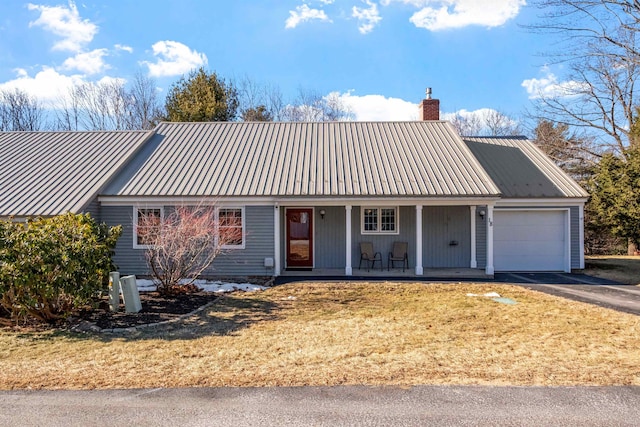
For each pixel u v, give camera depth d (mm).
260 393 4656
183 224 11445
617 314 8430
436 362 5641
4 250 7363
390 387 4789
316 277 13695
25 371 5449
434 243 15453
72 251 7977
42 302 7953
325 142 16984
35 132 18188
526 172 16656
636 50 18625
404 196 13461
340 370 5355
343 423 3977
